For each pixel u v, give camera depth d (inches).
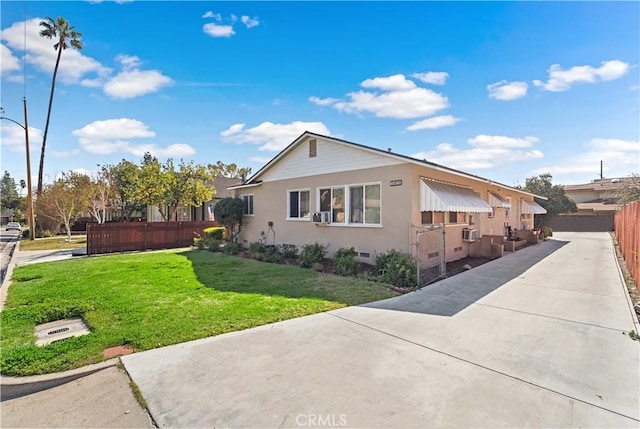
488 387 160.1
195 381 168.6
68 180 1203.2
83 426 136.9
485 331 236.7
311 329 240.8
